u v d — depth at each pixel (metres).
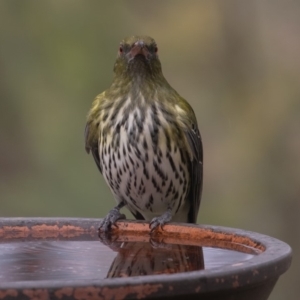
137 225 7.09
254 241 6.04
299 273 13.48
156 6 14.19
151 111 8.09
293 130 13.97
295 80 14.23
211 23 14.45
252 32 14.43
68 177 12.63
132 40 8.28
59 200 12.56
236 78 14.41
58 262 5.91
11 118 13.17
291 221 13.74
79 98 13.03
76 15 13.15
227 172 14.15
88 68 12.99
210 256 5.99
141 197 8.33
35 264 5.82
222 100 14.41
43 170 12.81
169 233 6.98
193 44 14.51
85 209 12.45
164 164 8.13
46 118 13.09
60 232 7.04
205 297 4.63
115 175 8.28
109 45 13.17
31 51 13.14
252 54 14.41
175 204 8.44
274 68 14.48
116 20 13.39
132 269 5.66
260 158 13.99
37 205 12.65
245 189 13.97
